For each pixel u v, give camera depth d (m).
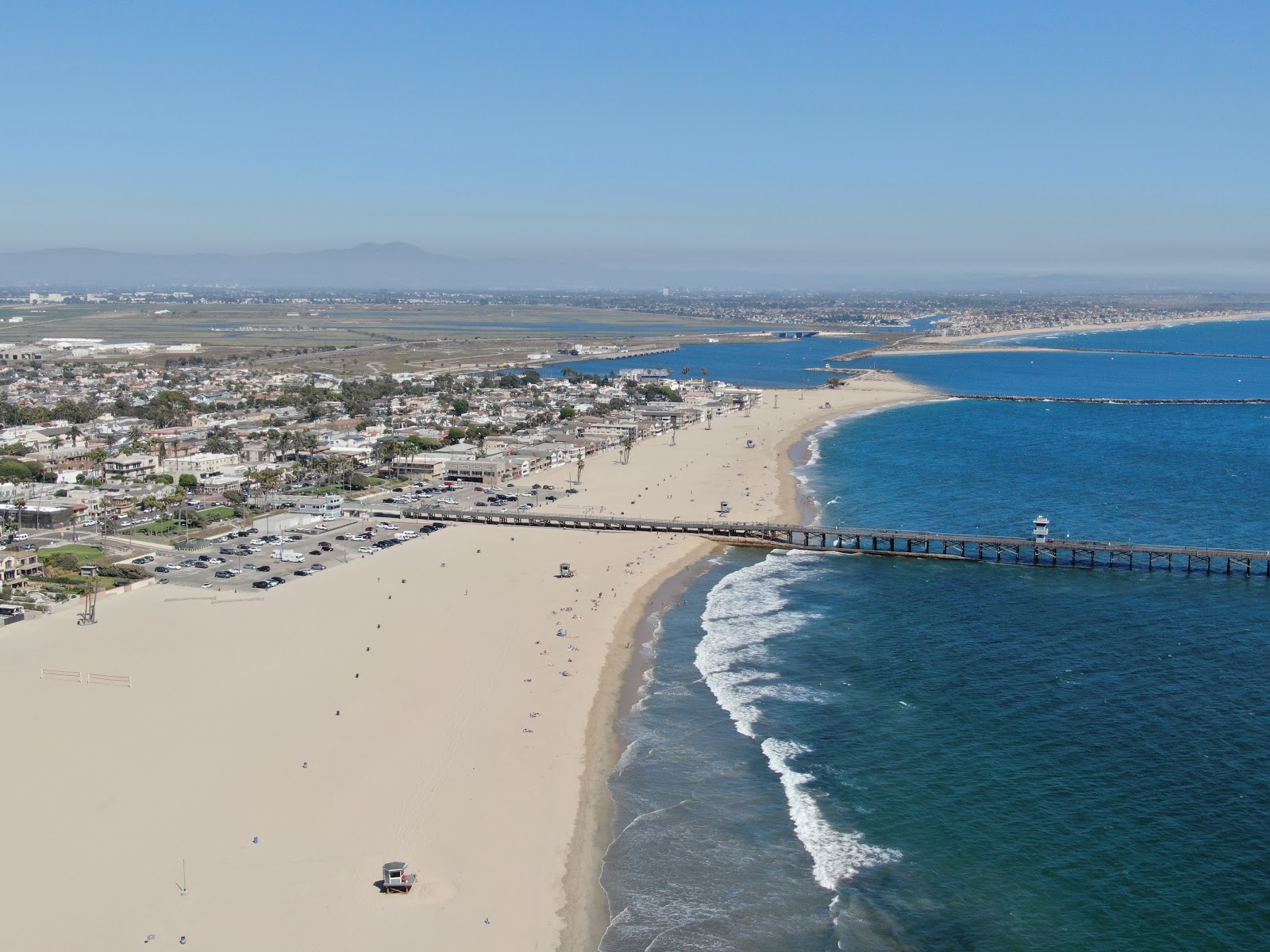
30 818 125.12
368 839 122.19
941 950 104.94
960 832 125.19
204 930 105.38
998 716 156.75
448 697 162.75
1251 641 189.88
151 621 197.50
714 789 136.00
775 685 170.12
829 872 117.94
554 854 120.88
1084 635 193.75
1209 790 133.25
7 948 101.81
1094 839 123.12
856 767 141.62
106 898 110.06
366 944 104.06
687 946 105.56
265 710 156.50
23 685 164.88
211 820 125.31
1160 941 105.31
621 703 163.25
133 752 142.00
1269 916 108.44
